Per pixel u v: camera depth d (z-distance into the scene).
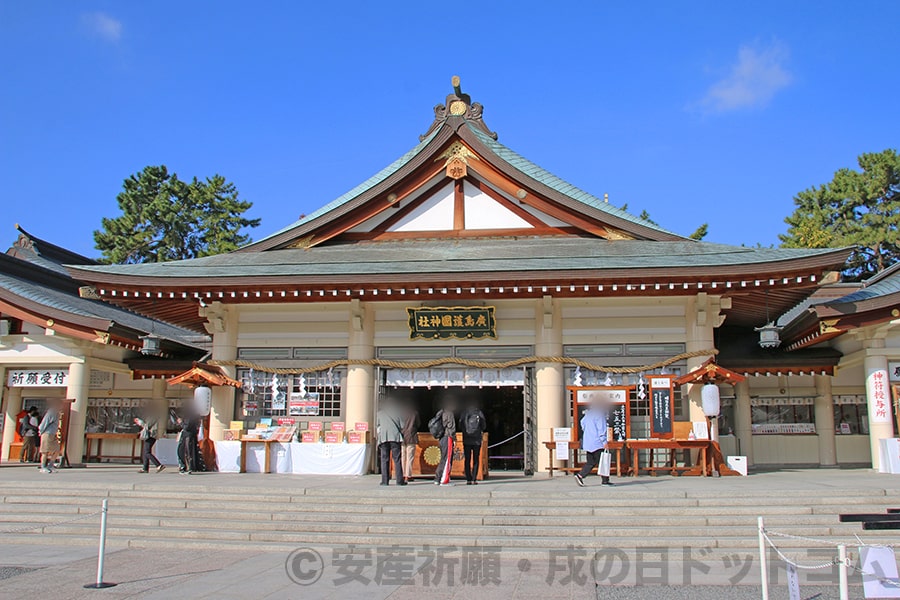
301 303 21.42
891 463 19.31
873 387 20.12
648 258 19.73
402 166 22.52
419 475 18.52
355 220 23.17
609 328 20.44
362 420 20.48
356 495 14.62
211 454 20.59
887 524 8.30
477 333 20.58
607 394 19.47
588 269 18.36
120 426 27.81
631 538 12.26
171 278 19.59
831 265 17.62
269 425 20.94
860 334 20.52
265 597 9.09
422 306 20.70
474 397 28.70
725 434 24.70
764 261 17.81
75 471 20.81
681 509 13.28
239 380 21.42
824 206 50.75
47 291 27.47
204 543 12.36
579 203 22.00
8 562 11.29
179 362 25.94
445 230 23.31
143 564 11.12
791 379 25.03
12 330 24.45
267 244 23.20
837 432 24.56
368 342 21.02
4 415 25.52
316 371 21.19
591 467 16.11
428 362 20.73
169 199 56.09
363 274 19.06
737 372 22.91
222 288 19.78
